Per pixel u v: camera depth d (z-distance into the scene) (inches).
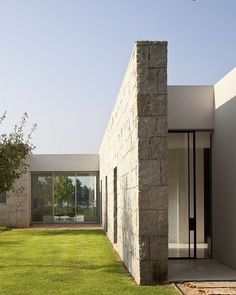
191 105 480.7
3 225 983.0
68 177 1112.8
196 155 494.0
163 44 354.6
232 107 423.2
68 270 410.3
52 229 906.7
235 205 412.2
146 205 346.6
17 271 405.4
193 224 492.1
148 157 349.4
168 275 372.5
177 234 496.7
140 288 327.0
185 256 490.6
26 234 791.7
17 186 985.5
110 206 672.4
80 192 1109.7
